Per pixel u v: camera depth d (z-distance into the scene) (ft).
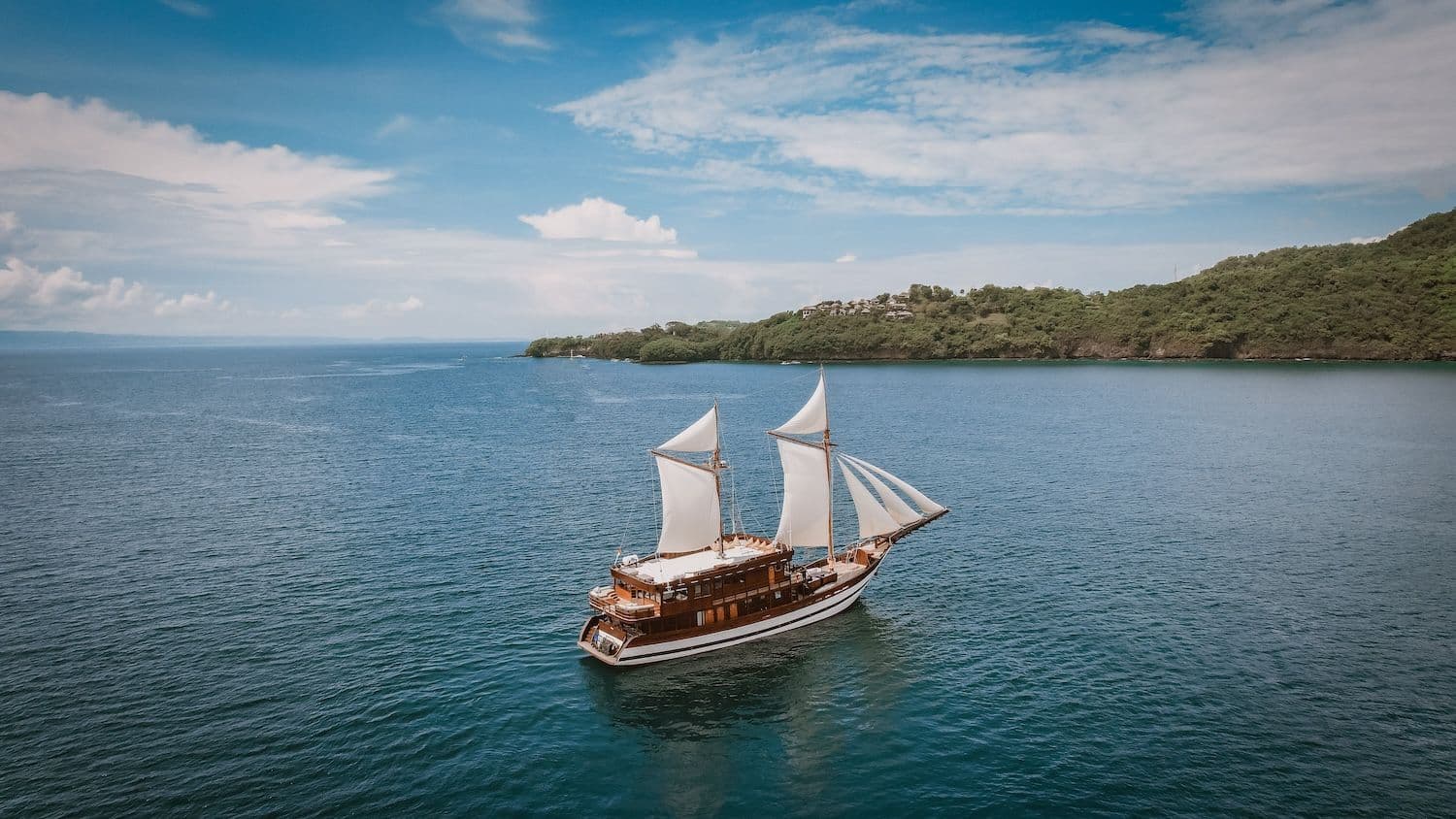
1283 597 177.17
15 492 290.15
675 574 160.25
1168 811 103.45
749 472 337.72
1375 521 239.50
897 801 107.76
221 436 444.14
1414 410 499.92
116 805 103.55
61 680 138.10
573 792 109.81
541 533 235.40
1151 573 194.80
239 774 111.04
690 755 119.85
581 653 153.69
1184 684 137.49
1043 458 351.87
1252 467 327.88
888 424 470.80
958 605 178.60
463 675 143.02
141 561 205.67
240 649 152.05
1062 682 139.64
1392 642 152.25
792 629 168.35
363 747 118.93
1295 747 117.39
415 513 258.57
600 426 495.41
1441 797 105.19
